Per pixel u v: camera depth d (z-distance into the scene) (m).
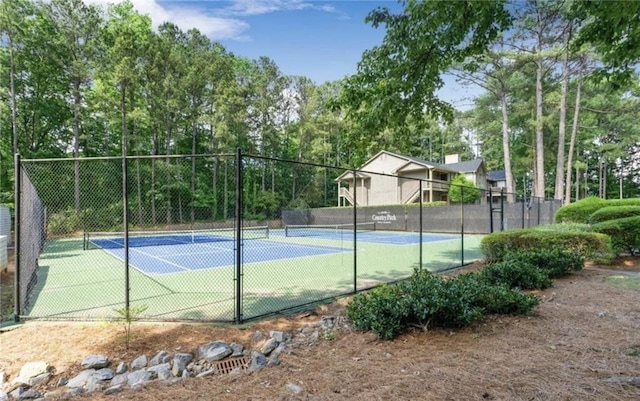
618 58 3.69
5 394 2.75
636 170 37.69
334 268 8.52
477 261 9.01
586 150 29.17
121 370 3.06
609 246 7.78
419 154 44.94
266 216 26.84
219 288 6.29
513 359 2.95
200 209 24.52
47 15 19.11
